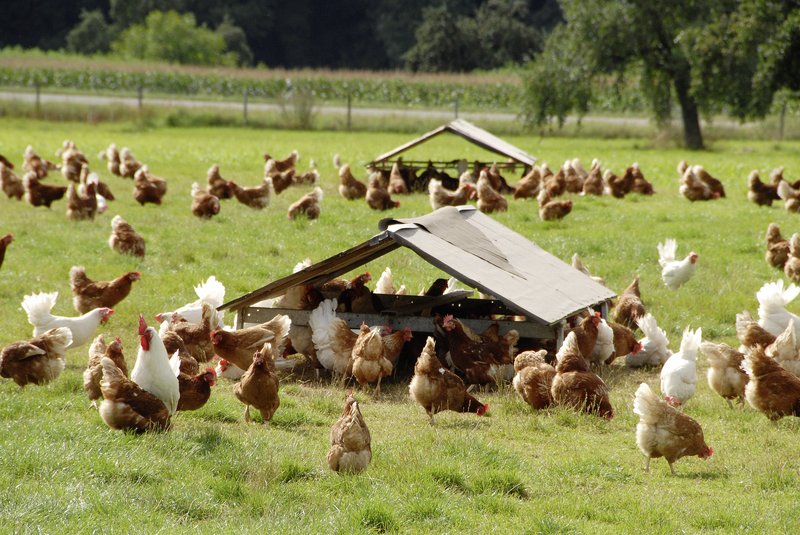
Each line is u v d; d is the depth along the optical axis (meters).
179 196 27.20
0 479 7.39
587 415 10.33
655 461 9.24
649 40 51.41
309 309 12.80
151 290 15.65
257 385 9.52
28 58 87.75
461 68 96.81
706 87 48.62
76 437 8.64
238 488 7.69
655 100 53.81
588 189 29.08
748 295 16.45
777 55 46.06
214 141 47.41
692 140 51.59
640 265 18.50
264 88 74.50
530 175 27.80
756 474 8.80
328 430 9.88
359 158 40.16
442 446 9.06
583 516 7.61
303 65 118.38
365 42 118.44
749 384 10.45
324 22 119.25
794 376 10.31
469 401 10.29
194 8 114.62
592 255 19.45
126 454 8.16
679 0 50.84
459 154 42.72
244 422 9.93
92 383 9.65
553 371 10.72
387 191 25.97
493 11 102.00
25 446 8.12
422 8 110.44
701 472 8.92
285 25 117.56
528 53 97.88
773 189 26.91
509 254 13.04
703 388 11.99
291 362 12.20
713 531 7.30
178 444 8.61
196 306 12.77
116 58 98.38
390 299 13.63
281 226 22.11
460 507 7.61
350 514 7.20
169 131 53.72
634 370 12.84
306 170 34.16
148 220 22.62
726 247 20.53
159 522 6.88
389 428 9.98
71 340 10.80
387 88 74.81
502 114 67.69
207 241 20.06
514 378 11.11
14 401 9.80
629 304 14.45
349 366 11.63
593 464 8.91
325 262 11.82
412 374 12.36
